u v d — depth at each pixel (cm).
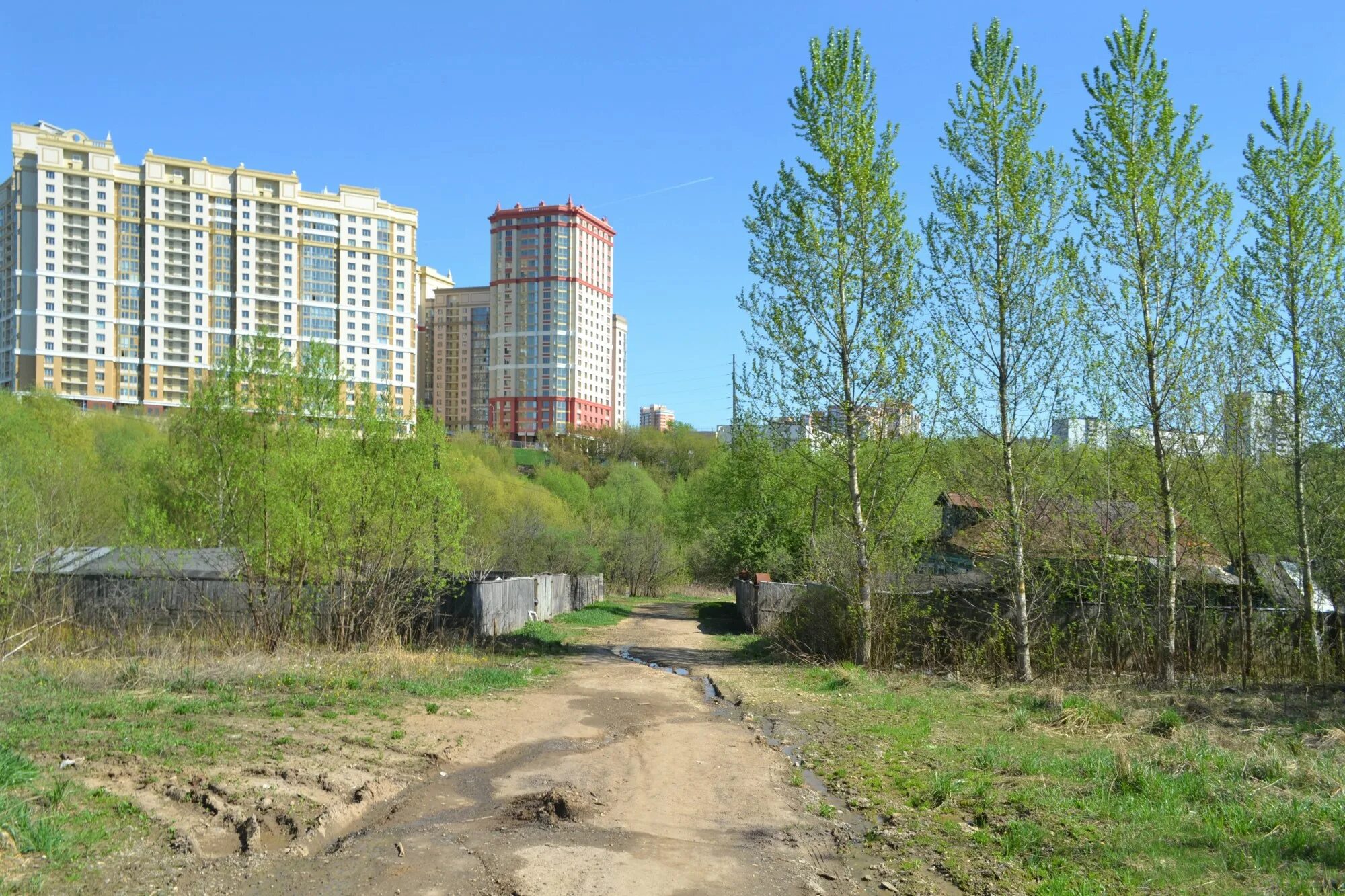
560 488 5831
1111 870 602
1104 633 1731
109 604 1864
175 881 538
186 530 1967
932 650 1811
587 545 4669
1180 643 1698
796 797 806
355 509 1894
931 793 805
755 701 1344
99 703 1006
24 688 1101
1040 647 1750
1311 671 1559
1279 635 1645
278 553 1802
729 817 737
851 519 1925
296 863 588
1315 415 1603
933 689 1488
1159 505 1570
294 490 1827
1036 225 1614
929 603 1836
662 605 4462
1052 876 595
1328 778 802
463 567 2095
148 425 4569
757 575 2964
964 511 2108
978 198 1638
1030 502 1681
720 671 1753
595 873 588
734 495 3569
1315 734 1041
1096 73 1541
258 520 1841
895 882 589
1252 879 578
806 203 1802
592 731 1105
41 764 730
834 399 1827
